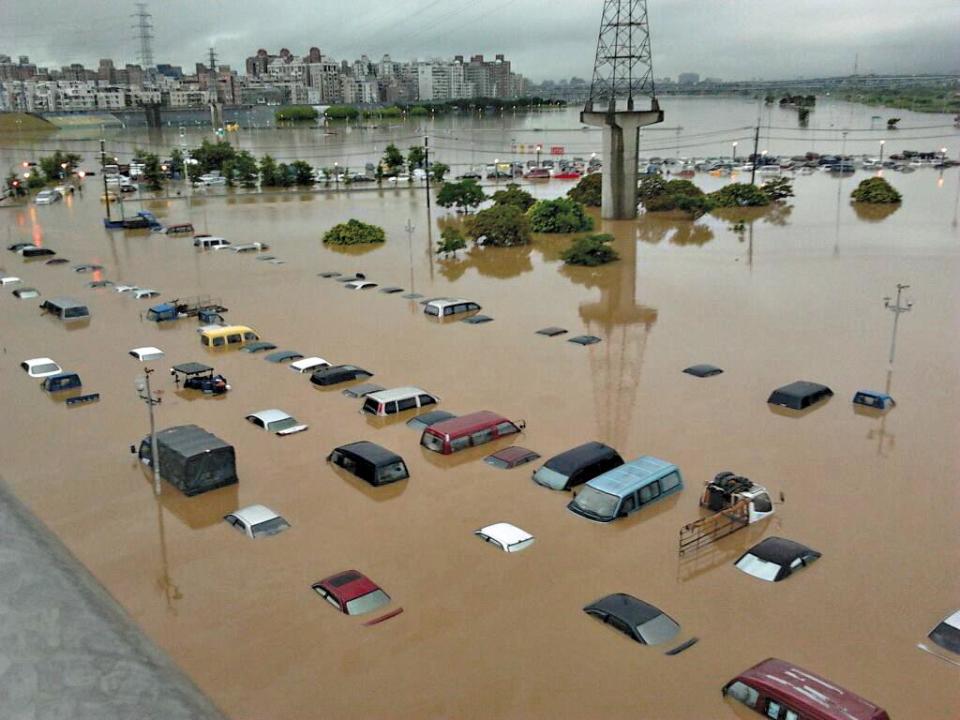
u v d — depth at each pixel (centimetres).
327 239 7044
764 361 3794
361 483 2597
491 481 2597
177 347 4078
